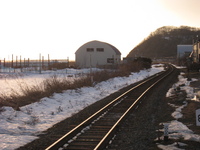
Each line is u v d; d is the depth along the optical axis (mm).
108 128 11391
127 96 21531
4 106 14992
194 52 66188
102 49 80500
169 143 9148
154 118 13477
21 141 9656
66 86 24281
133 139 9727
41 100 17828
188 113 14008
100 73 35656
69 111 15781
